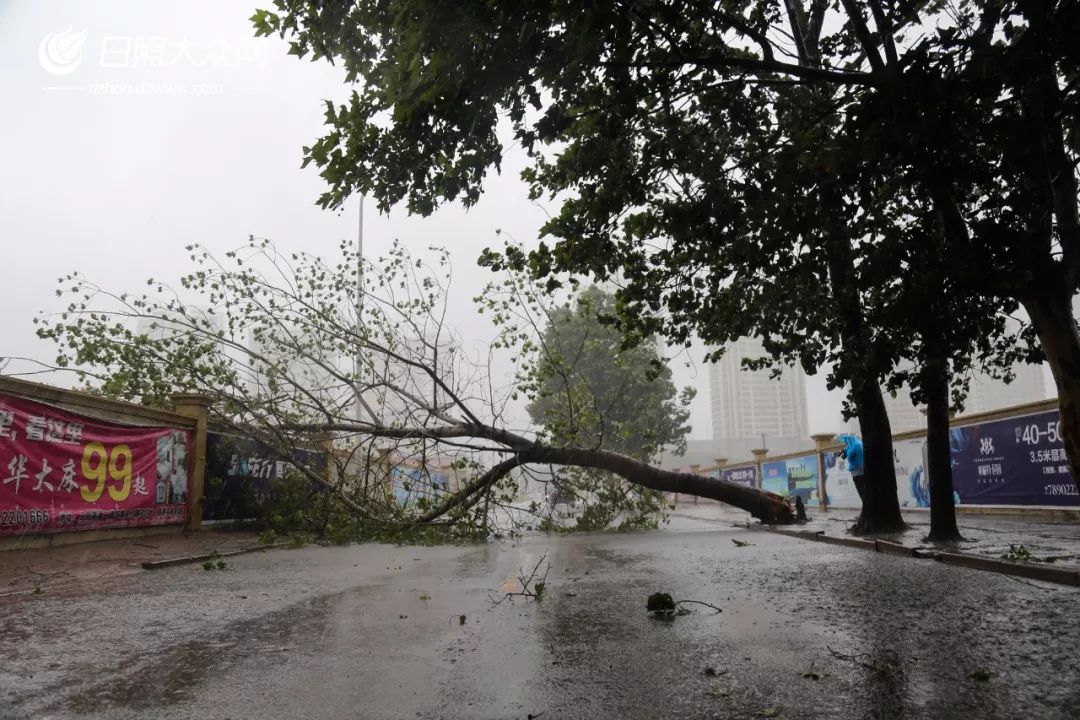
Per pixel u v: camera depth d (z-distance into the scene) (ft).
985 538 31.96
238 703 11.43
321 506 45.09
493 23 16.28
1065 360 18.97
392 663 13.70
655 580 24.27
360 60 19.65
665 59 19.84
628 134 24.90
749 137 25.27
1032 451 44.34
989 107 18.02
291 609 19.43
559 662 13.69
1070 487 41.27
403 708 11.14
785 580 23.39
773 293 28.45
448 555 34.09
